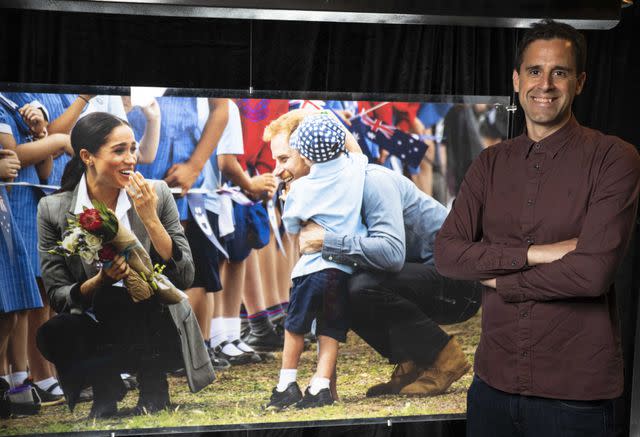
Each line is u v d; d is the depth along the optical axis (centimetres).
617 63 325
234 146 265
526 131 189
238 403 272
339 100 269
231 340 270
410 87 312
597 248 165
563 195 175
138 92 258
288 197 269
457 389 282
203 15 245
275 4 235
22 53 285
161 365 268
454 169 275
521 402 176
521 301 174
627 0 262
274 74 305
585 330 170
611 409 172
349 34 309
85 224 260
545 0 245
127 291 265
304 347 274
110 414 266
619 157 169
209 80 302
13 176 254
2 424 260
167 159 262
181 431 269
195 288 267
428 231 277
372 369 278
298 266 272
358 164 271
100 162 258
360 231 274
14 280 257
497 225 184
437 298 279
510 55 317
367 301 276
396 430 316
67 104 255
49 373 263
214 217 266
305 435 310
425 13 240
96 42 294
